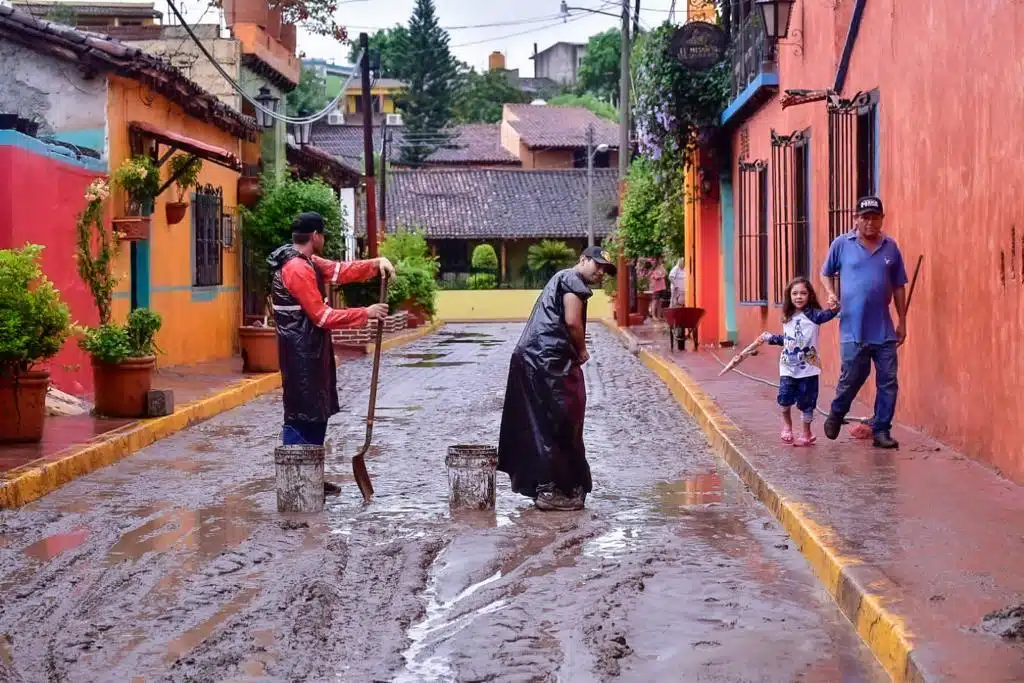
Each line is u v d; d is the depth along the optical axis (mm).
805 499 8289
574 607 6352
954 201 10281
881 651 5434
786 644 5730
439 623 6141
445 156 67688
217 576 7023
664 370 19609
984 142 9500
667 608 6367
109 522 8586
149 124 17625
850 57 14367
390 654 5539
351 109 85688
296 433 9648
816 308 10961
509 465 9109
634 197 32906
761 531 8172
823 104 15891
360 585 6805
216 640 5766
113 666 5414
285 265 9633
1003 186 9055
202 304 21422
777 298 19031
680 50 21750
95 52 16328
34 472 9703
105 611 6305
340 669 5352
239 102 26234
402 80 69562
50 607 6375
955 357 10266
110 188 16609
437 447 12250
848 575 6250
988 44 9430
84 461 10742
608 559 7410
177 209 19172
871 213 10406
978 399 9672
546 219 55594
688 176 27469
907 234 11820
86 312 15719
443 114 68812
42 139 15484
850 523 7492
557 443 8969
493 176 58625
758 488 9266
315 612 6211
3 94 16688
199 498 9547
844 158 14375
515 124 68750
